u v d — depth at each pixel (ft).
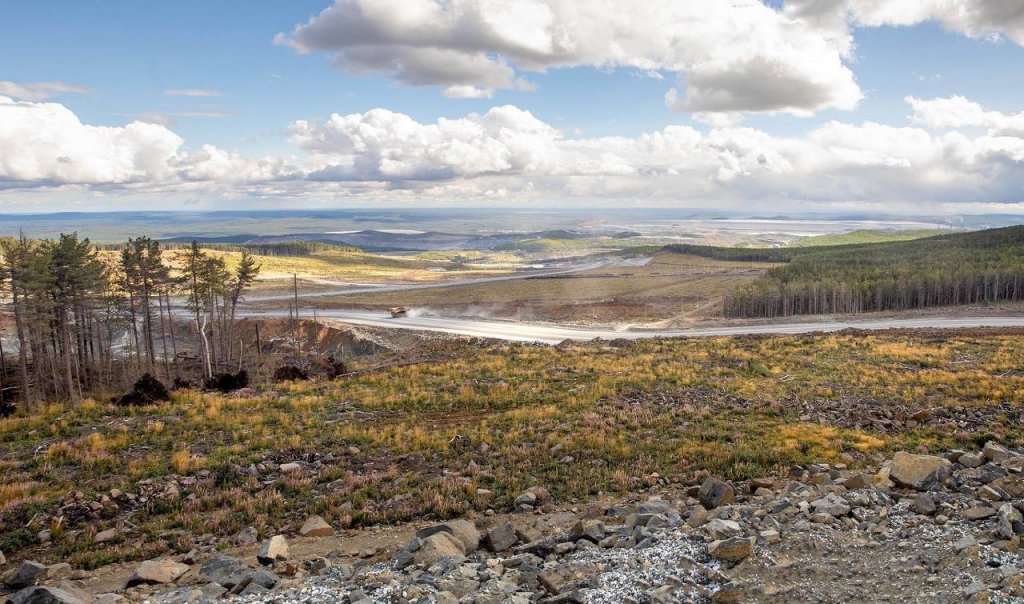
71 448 71.10
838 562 32.22
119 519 54.19
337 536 49.47
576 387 108.99
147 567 40.40
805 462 64.75
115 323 231.09
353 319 359.46
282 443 75.31
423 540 41.24
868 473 59.31
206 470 65.46
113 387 189.06
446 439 76.64
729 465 64.34
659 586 30.81
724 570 32.48
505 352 156.76
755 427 80.53
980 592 25.66
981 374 113.39
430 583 34.04
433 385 114.42
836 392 102.83
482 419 87.76
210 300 238.68
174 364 227.81
